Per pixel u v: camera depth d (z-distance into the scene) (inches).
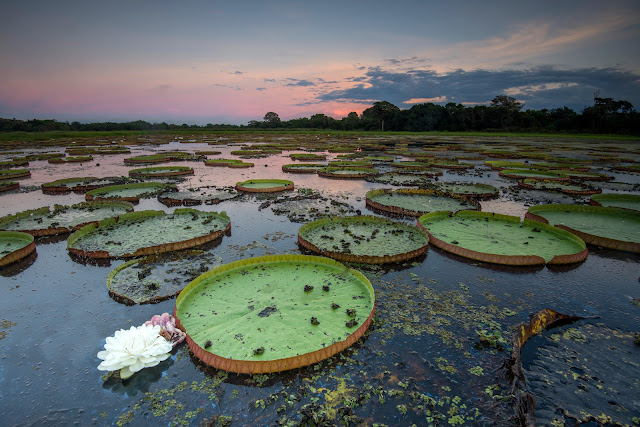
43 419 108.4
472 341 143.9
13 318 158.1
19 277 195.8
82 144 1125.1
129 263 204.8
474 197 390.0
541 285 190.2
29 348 138.9
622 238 250.5
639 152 925.2
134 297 171.2
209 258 216.1
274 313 150.6
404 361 131.8
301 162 699.4
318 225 269.3
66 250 232.4
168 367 128.5
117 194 390.6
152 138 1427.2
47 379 123.7
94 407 112.7
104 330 149.1
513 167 619.2
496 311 165.6
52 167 625.3
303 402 113.7
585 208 317.1
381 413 109.8
